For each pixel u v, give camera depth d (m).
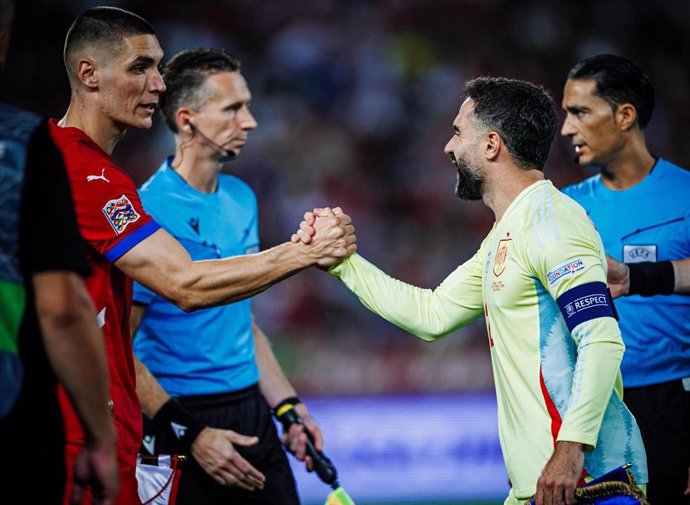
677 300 15.05
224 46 46.97
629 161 15.68
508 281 11.48
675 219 15.37
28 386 8.96
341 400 30.80
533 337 11.36
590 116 15.59
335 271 13.13
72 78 12.84
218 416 16.08
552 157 44.25
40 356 9.05
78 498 11.07
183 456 13.72
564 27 49.47
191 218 16.08
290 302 38.25
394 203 43.91
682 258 15.31
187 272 12.35
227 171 43.75
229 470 14.91
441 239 42.69
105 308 12.25
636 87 15.48
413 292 13.07
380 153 45.38
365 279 13.07
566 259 11.02
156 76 13.07
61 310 8.73
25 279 8.76
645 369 15.18
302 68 46.81
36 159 8.89
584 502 11.16
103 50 12.63
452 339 36.00
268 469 16.45
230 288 12.57
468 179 12.30
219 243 16.33
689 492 14.34
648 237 15.45
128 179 12.54
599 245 11.44
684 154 47.47
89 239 12.12
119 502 12.38
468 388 35.06
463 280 12.84
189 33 47.00
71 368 8.88
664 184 15.59
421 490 29.73
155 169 42.84
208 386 16.02
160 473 13.52
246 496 16.12
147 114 13.09
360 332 37.81
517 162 11.99
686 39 49.88
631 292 14.30
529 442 11.32
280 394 16.91
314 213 13.08
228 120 16.11
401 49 47.81
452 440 30.39
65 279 8.78
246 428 16.31
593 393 10.59
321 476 16.50
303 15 47.97
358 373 35.31
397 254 42.38
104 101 12.77
